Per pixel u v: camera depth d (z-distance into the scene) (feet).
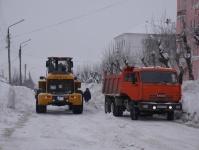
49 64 84.84
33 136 41.50
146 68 62.75
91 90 139.95
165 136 43.37
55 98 73.00
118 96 70.69
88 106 95.71
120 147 35.53
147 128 50.93
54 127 50.37
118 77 71.61
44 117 65.00
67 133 44.68
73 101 73.15
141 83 61.57
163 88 61.82
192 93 69.46
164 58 91.45
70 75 76.28
